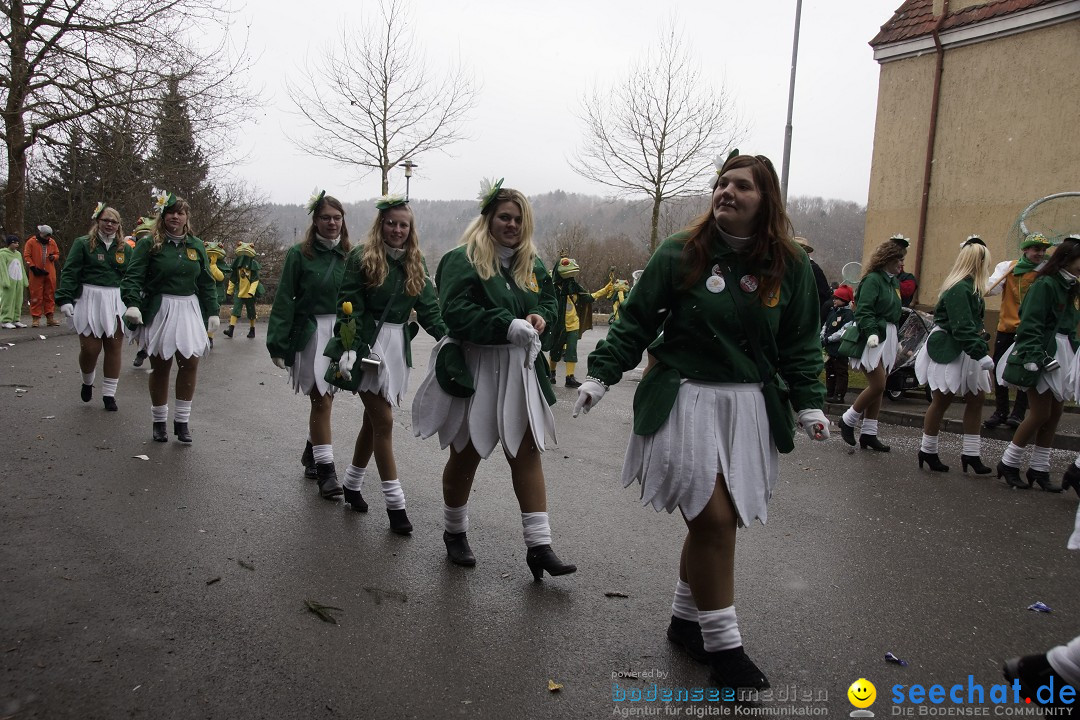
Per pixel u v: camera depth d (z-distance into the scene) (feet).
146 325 20.80
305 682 9.43
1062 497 19.66
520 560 13.76
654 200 71.41
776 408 9.81
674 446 9.67
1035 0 40.40
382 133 74.95
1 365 32.96
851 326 24.48
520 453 12.96
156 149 73.00
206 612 11.18
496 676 9.73
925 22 46.19
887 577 13.55
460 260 12.67
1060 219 37.55
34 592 11.55
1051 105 40.52
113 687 9.14
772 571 13.70
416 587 12.40
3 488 16.33
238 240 101.65
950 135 45.09
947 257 45.55
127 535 14.06
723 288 9.60
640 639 10.87
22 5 60.29
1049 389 19.76
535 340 12.25
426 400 13.26
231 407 26.48
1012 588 13.19
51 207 84.74
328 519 15.57
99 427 22.34
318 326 17.24
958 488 20.21
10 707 8.66
